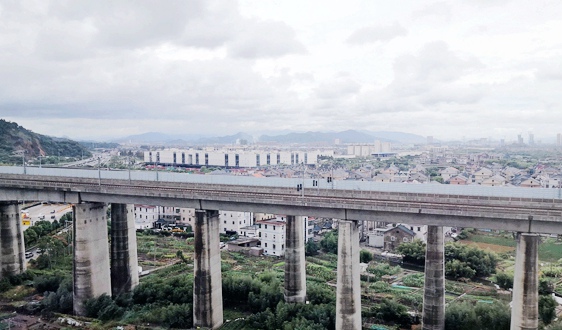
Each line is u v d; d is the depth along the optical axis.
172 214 160.88
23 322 71.88
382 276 102.44
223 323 71.12
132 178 89.88
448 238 135.50
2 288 86.19
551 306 71.00
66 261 106.62
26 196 79.56
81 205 73.44
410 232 123.69
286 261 75.25
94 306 72.75
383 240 130.00
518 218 51.56
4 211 90.06
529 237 51.59
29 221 134.38
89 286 73.88
